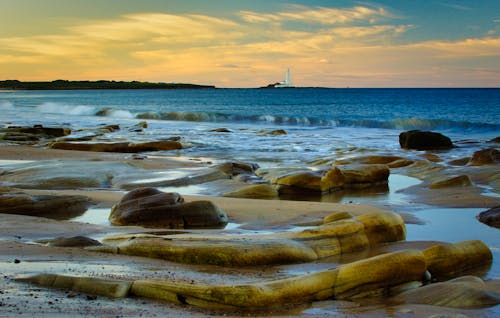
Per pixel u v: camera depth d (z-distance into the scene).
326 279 6.13
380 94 158.00
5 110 70.94
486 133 40.09
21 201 11.73
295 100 117.81
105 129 36.09
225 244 7.81
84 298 5.31
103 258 7.36
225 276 6.86
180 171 17.41
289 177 15.80
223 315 5.23
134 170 17.55
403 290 6.53
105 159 20.84
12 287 5.50
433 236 10.25
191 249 7.65
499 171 16.86
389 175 18.09
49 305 4.93
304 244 8.24
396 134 37.12
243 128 42.88
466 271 7.71
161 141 26.64
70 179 15.69
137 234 8.68
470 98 114.19
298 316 5.33
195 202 10.95
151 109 78.19
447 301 5.96
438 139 27.05
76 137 29.45
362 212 11.80
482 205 13.24
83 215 11.68
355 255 8.35
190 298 5.50
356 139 32.47
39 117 55.84
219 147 27.44
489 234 10.42
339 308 5.69
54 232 9.35
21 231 9.37
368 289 6.29
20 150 23.73
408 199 14.50
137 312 4.98
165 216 10.62
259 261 7.61
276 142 30.03
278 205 12.69
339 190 16.09
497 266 7.93
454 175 16.59
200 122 52.16
